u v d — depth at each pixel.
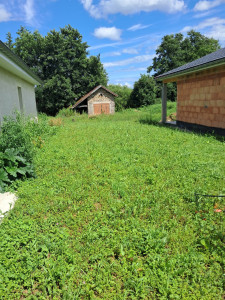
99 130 8.85
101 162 4.83
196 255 2.21
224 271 2.05
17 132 4.57
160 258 2.17
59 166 4.66
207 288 1.89
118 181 3.84
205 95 8.26
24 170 3.95
